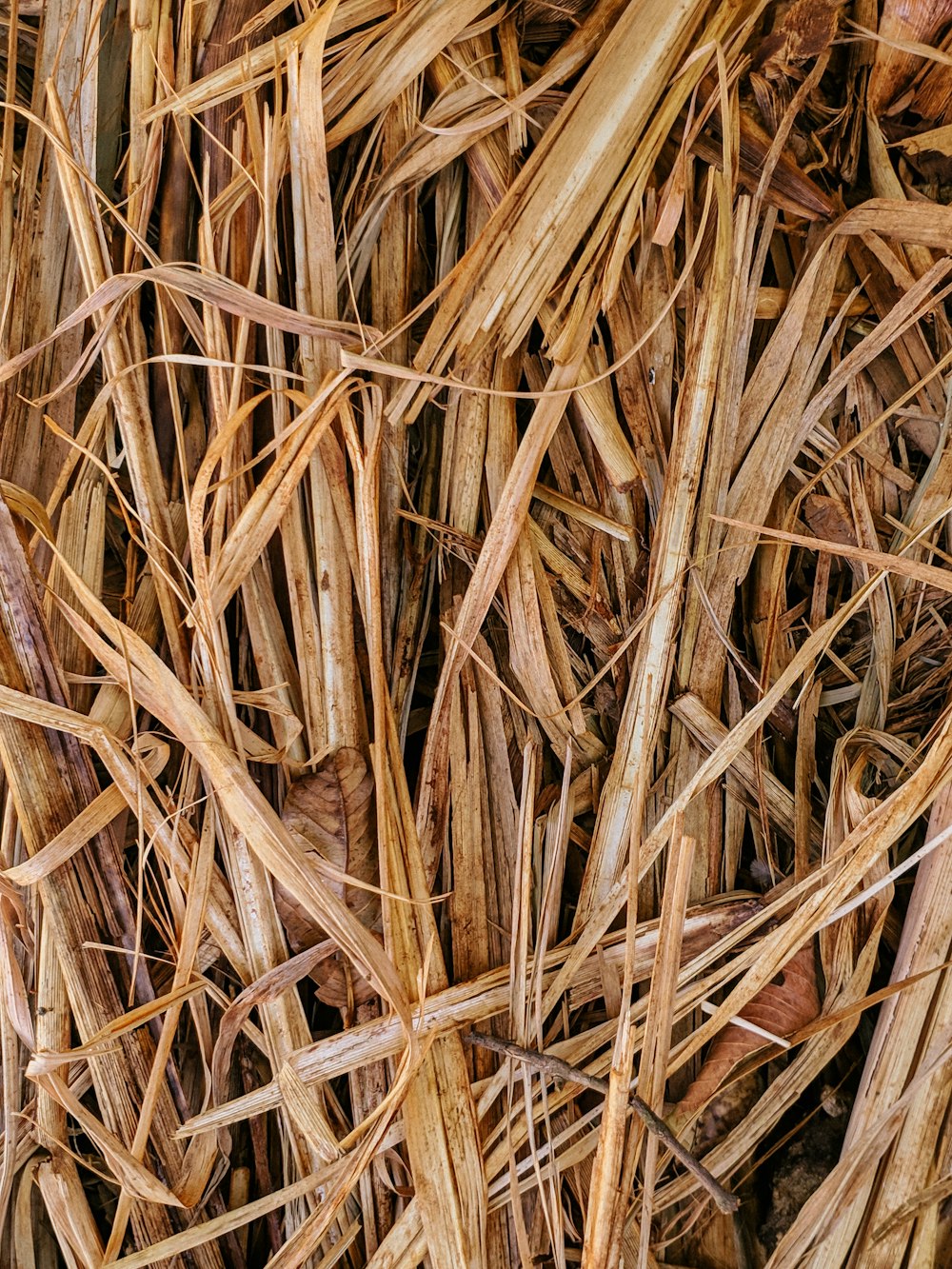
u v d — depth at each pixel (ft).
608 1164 1.39
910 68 1.67
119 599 1.61
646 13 1.56
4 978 1.52
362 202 1.61
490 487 1.61
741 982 1.51
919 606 1.70
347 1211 1.56
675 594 1.60
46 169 1.59
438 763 1.57
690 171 1.64
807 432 1.68
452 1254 1.45
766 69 1.63
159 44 1.54
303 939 1.53
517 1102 1.54
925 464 1.74
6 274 1.58
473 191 1.65
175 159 1.57
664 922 1.49
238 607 1.60
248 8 1.56
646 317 1.66
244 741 1.51
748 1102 1.60
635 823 1.46
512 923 1.55
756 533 1.67
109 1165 1.48
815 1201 1.52
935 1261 1.55
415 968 1.51
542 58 1.69
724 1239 1.59
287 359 1.57
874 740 1.65
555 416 1.53
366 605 1.52
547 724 1.62
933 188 1.73
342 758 1.54
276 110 1.48
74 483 1.56
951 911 1.58
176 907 1.51
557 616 1.65
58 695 1.50
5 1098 1.53
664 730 1.66
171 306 1.56
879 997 1.51
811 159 1.71
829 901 1.50
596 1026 1.57
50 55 1.60
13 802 1.52
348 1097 1.60
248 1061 1.60
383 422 1.54
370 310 1.61
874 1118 1.54
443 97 1.58
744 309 1.66
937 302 1.65
